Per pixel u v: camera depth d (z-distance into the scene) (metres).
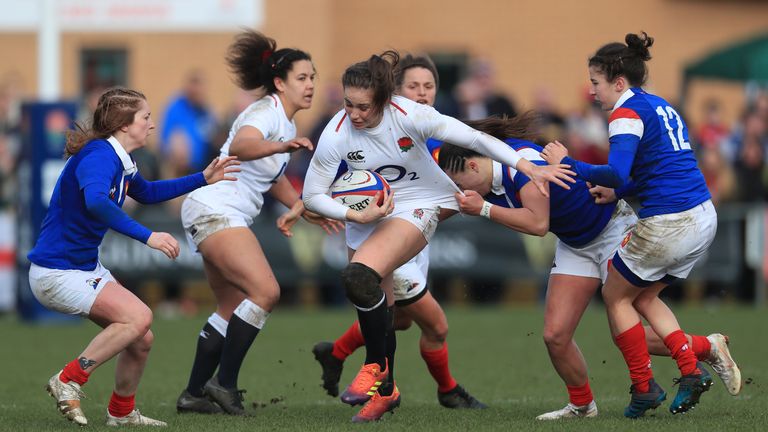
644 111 21.56
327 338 38.97
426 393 27.58
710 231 21.81
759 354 33.53
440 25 69.38
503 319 45.56
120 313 21.05
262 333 40.47
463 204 22.19
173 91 64.50
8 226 48.00
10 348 36.47
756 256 51.19
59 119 43.31
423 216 22.16
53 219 21.33
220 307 24.61
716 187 52.28
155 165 47.66
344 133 21.72
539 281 49.47
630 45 21.95
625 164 21.12
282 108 24.38
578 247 22.84
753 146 52.75
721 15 68.25
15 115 50.41
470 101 49.19
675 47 68.50
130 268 47.19
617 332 22.28
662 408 24.30
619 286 22.16
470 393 27.25
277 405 25.56
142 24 53.56
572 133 49.38
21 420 22.78
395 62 22.53
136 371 21.73
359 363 33.16
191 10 53.53
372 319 21.59
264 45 24.59
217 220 23.72
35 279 21.23
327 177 22.02
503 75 69.25
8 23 52.47
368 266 21.38
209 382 23.70
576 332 40.62
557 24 68.81
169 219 47.41
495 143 21.42
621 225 22.88
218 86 64.31
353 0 69.50
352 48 69.56
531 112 23.14
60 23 53.47
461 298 53.75
